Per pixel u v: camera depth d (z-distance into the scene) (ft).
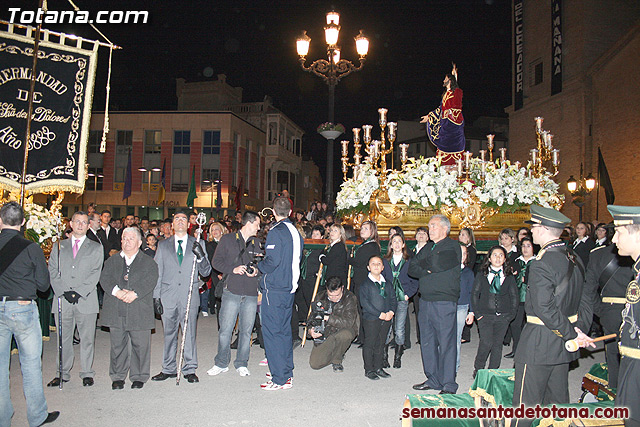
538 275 13.56
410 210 33.73
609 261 18.51
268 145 146.92
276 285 21.25
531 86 98.48
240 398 20.11
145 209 125.80
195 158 123.85
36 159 26.55
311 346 30.01
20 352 16.49
